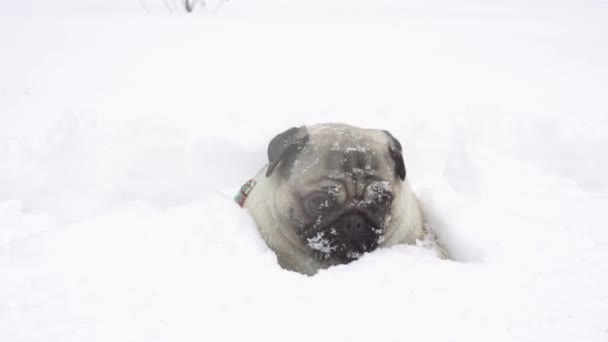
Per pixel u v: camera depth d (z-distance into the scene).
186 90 1.73
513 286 0.91
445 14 4.48
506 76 2.04
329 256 1.07
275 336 0.85
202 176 1.33
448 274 0.94
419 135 1.45
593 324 0.85
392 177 1.09
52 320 0.87
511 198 1.23
